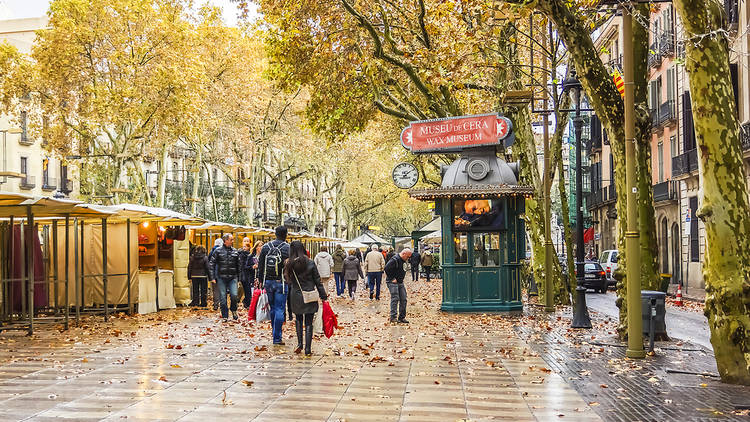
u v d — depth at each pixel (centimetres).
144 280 2072
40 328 1648
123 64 3859
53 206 1559
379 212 9250
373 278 2739
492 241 2133
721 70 938
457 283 2130
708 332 1695
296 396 847
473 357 1194
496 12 1808
